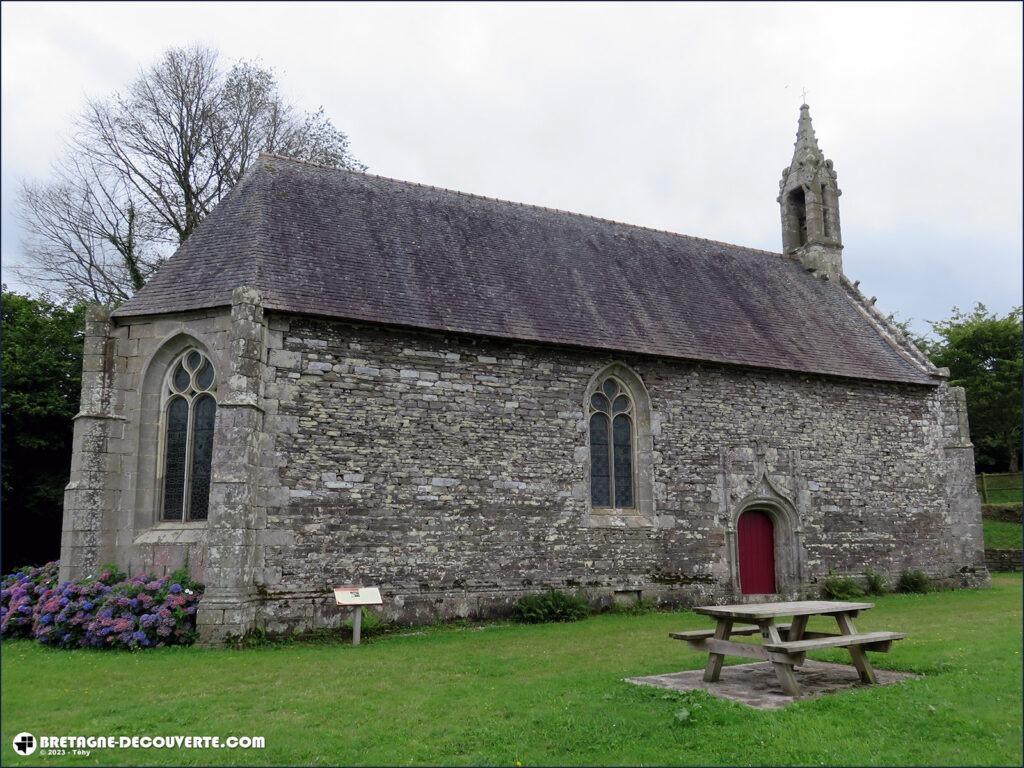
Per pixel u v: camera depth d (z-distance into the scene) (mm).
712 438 18156
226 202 16922
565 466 16328
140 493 14180
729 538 17938
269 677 9695
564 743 6824
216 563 12555
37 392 20812
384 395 14844
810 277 24703
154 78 25938
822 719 7289
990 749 6508
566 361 16734
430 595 14617
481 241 18719
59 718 7738
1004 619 14039
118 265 26016
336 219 17109
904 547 20312
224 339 14133
